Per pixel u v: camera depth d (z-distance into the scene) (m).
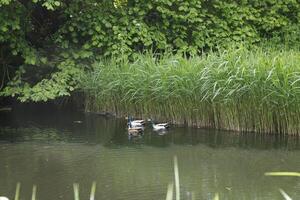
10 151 10.18
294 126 11.26
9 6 13.13
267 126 11.61
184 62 12.91
